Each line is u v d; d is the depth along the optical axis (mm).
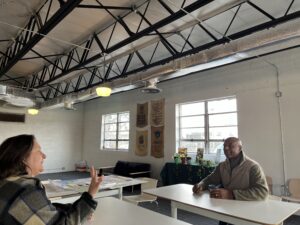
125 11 3896
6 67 5281
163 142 7133
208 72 6312
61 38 4918
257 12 3939
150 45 5281
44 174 9508
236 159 2713
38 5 3793
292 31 3148
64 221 1135
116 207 2211
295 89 4820
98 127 10047
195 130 6590
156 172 7207
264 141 5152
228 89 5863
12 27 4527
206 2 2906
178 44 5133
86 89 6852
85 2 3674
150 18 4086
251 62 5516
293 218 4398
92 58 4832
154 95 7625
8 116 9250
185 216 4570
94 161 10031
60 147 10281
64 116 10539
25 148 1223
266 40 3389
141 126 7914
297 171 4656
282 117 4941
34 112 8156
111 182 3693
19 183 1103
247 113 5473
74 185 3334
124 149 8773
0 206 1036
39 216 1047
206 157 6172
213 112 6277
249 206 2262
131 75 5680
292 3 3406
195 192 2805
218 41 3975
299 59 4812
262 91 5277
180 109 6992
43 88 8039
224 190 2549
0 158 1185
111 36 4551
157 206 5211
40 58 5992
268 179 4930
